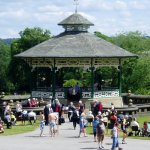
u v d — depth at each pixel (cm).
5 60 17250
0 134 6106
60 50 8569
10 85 16000
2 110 7581
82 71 12306
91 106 7975
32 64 8694
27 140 5669
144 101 9562
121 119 6419
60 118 6938
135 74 11875
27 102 7962
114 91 8719
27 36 14225
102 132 5219
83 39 8856
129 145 5425
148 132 6047
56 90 8475
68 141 5631
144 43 13250
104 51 8638
